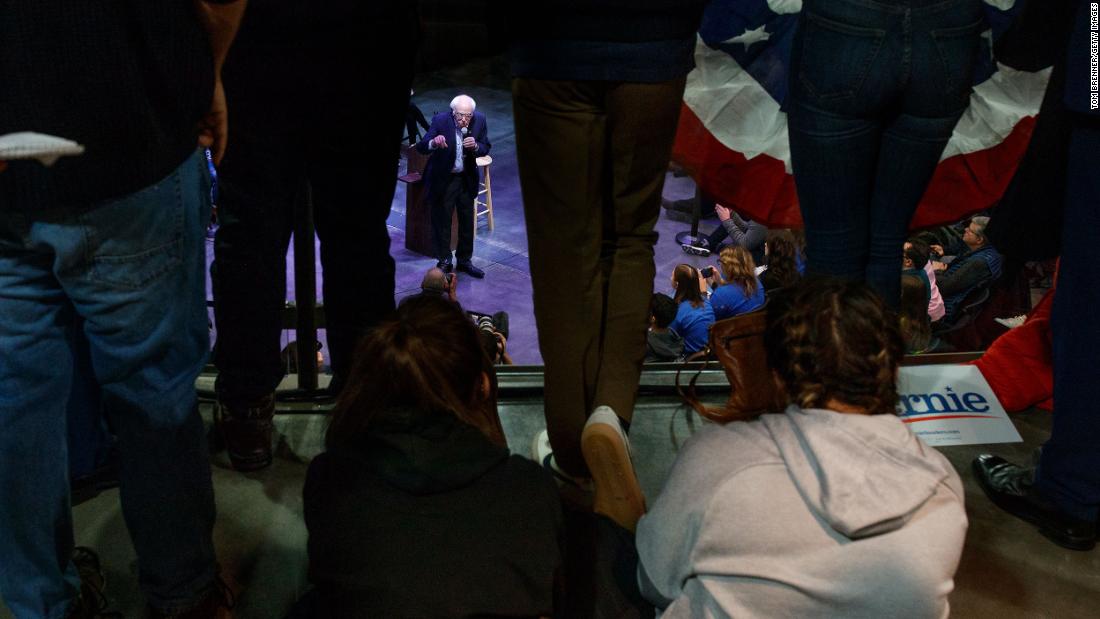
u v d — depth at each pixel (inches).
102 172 73.2
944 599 71.2
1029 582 114.0
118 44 70.8
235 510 114.4
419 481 79.5
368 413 81.4
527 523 80.1
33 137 66.6
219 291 112.0
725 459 76.5
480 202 510.6
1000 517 123.3
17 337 80.0
